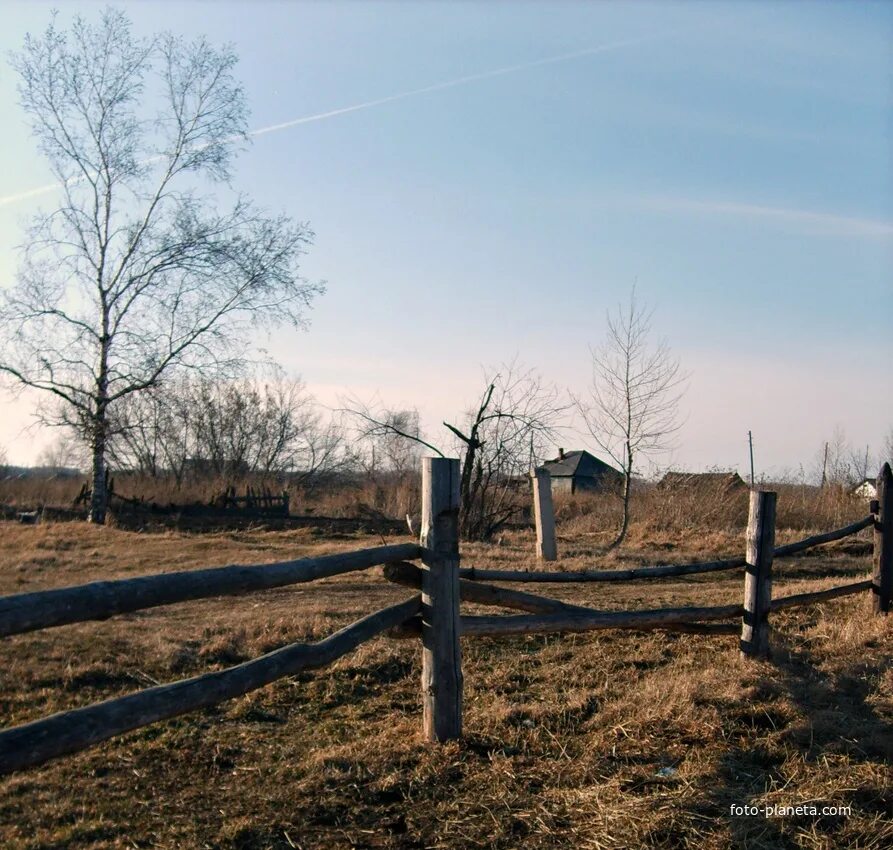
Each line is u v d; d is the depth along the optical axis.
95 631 8.40
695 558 14.79
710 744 5.06
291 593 10.89
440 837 4.13
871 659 6.61
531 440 19.03
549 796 4.49
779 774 4.71
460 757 4.92
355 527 21.09
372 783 4.65
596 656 7.15
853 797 4.43
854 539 16.53
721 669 6.43
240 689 3.80
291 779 4.81
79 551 15.52
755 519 6.71
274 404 38.72
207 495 28.33
